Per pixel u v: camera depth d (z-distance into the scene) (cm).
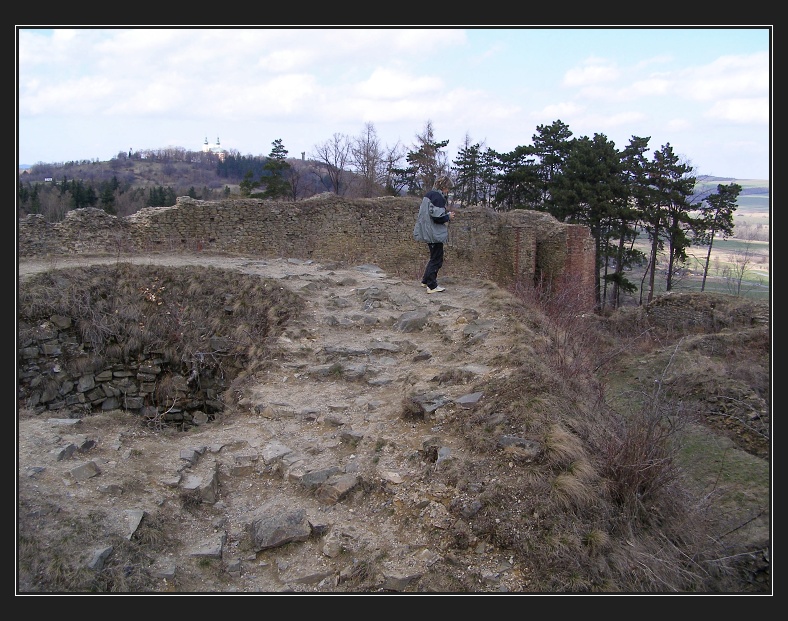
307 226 1934
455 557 404
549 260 2192
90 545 390
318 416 636
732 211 3125
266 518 455
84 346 907
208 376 876
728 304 1652
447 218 1016
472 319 843
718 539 506
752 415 852
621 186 3033
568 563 392
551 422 505
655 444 483
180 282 1039
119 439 573
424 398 595
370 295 1012
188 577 395
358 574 398
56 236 1430
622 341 1273
